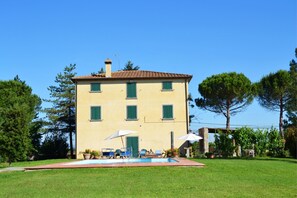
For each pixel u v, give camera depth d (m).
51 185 16.08
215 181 16.50
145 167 20.42
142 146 37.94
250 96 45.31
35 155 46.00
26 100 49.66
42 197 13.32
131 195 13.34
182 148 37.84
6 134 28.20
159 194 13.48
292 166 23.00
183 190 14.27
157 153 35.03
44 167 21.23
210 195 13.21
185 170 19.53
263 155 36.59
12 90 50.66
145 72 41.41
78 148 38.12
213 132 40.50
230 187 14.88
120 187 15.13
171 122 38.22
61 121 51.41
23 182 17.30
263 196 13.05
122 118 38.41
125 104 38.56
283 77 45.03
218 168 20.44
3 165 30.34
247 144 35.81
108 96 38.66
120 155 34.66
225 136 35.59
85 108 38.59
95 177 18.08
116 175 18.53
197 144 40.53
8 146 27.95
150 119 38.28
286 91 45.34
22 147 28.44
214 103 45.56
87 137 38.19
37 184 16.50
